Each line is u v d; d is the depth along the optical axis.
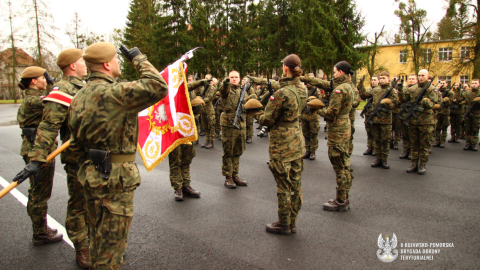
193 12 28.89
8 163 6.67
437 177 5.46
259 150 8.21
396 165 6.40
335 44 23.77
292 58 3.22
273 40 27.73
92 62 1.98
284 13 28.11
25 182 5.21
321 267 2.65
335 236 3.23
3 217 3.73
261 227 3.45
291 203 3.28
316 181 5.26
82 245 2.70
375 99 7.02
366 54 24.89
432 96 5.75
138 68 2.00
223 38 28.97
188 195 4.48
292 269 2.62
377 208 4.02
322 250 2.94
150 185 5.05
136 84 1.88
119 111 1.90
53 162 2.97
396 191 4.70
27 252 2.94
